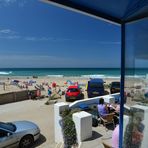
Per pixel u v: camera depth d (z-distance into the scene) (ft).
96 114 29.63
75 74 286.66
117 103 34.22
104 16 11.40
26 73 318.65
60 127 25.35
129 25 12.29
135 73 12.39
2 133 24.53
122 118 13.09
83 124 21.74
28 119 42.78
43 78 196.65
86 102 32.22
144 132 12.37
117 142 14.98
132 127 13.03
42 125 37.50
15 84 128.26
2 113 49.67
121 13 11.16
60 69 413.18
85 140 21.88
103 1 9.32
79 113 23.24
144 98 12.32
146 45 11.34
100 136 23.03
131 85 12.61
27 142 26.61
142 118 12.60
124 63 12.64
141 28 11.64
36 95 72.02
